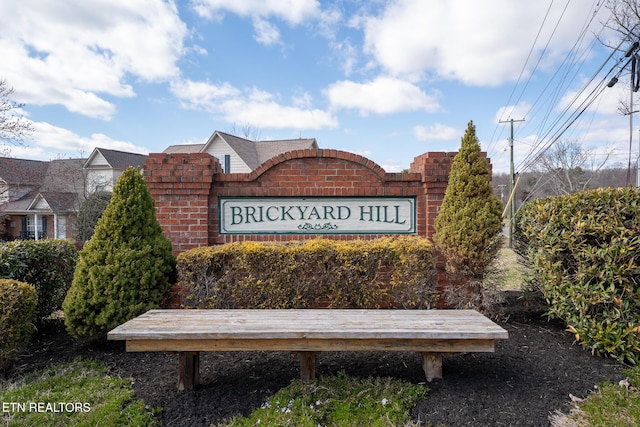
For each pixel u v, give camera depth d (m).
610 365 3.16
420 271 4.13
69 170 24.91
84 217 18.72
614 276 3.24
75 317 3.72
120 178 4.04
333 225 4.98
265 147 26.95
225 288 4.11
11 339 3.22
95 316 3.74
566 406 2.58
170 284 4.15
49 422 2.52
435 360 2.89
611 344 3.23
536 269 3.96
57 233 24.38
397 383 2.84
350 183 4.97
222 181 4.96
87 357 3.62
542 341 3.73
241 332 2.68
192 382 2.91
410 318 3.07
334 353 3.53
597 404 2.58
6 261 4.01
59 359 3.61
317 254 4.14
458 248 4.20
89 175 23.97
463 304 4.26
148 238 4.04
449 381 2.87
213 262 4.12
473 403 2.59
